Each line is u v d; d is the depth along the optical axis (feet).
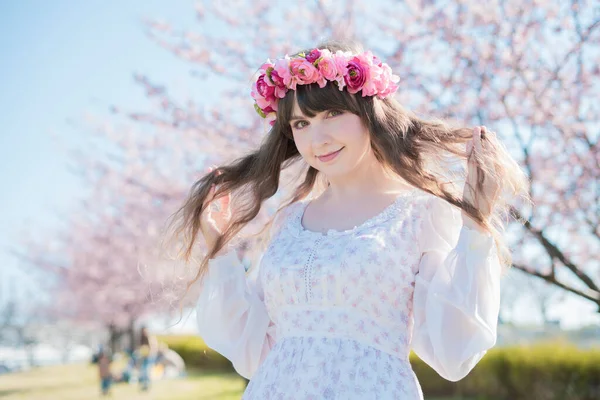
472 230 6.36
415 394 6.45
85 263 59.11
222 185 8.16
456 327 6.29
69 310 85.35
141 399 45.03
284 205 8.38
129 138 37.47
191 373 70.90
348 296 6.54
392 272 6.61
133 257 48.01
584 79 19.43
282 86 7.22
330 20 23.24
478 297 6.16
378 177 7.51
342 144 6.95
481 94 20.08
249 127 25.71
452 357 6.23
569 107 19.44
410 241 6.81
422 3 20.63
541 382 36.06
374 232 6.78
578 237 22.45
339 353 6.41
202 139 27.53
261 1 24.58
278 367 6.66
